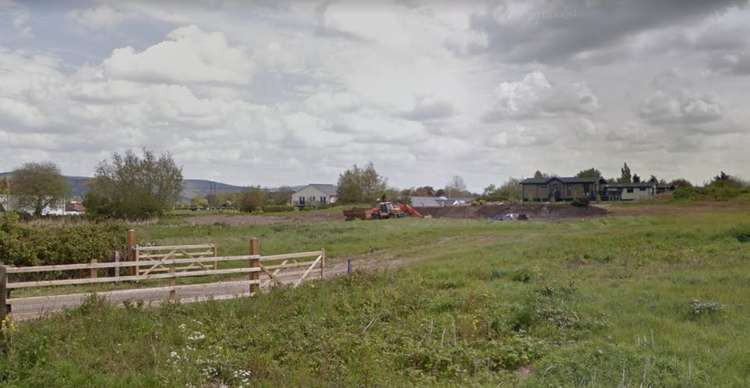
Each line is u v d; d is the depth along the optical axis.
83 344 8.69
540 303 10.82
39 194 61.25
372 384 7.34
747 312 9.91
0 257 15.66
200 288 14.57
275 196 92.44
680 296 11.32
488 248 22.22
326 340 9.39
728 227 20.94
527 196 90.94
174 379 7.35
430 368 8.10
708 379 6.83
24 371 7.37
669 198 62.97
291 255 14.77
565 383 6.95
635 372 7.09
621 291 12.11
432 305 11.66
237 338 9.83
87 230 18.30
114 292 12.16
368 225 40.34
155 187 53.12
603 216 45.22
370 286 14.04
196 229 39.31
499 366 8.10
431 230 33.53
